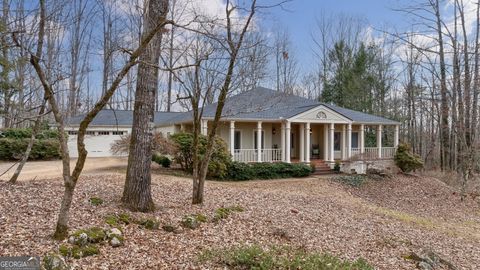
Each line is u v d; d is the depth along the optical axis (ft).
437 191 60.49
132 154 25.53
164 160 59.36
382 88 123.24
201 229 23.48
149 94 25.71
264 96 73.51
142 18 26.58
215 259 18.35
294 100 84.64
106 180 37.68
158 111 105.09
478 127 67.36
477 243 33.83
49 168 53.62
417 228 36.40
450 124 77.92
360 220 35.37
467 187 62.34
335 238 27.20
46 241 17.19
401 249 27.02
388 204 51.29
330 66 136.15
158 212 25.44
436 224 40.73
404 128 115.24
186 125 73.87
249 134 73.82
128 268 16.20
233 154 65.36
